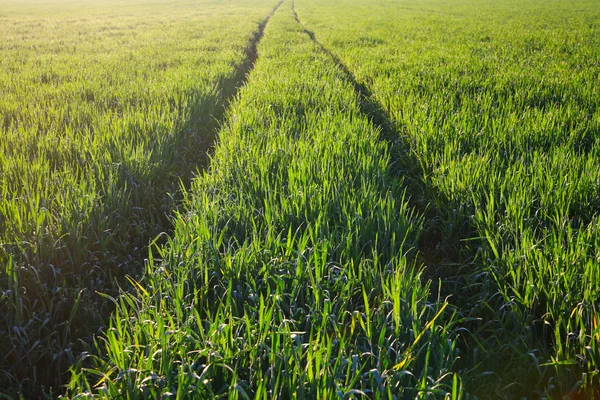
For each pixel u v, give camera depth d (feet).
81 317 10.97
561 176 14.79
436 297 11.97
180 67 41.04
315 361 7.74
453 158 17.70
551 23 84.89
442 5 161.68
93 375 9.28
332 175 15.55
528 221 12.92
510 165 16.75
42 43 68.39
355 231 12.32
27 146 19.25
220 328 8.16
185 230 12.39
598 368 8.40
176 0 273.13
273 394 7.07
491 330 9.71
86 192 14.93
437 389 7.18
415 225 13.78
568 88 28.40
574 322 9.44
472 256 12.96
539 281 10.20
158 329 8.66
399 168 20.06
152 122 22.74
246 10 165.99
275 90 30.01
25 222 13.20
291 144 18.66
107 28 99.04
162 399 7.28
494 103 25.77
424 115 22.89
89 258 12.85
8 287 10.78
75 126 23.07
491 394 9.02
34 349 9.91
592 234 11.74
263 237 12.53
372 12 133.28
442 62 42.24
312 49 54.44
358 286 10.55
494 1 175.73
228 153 18.88
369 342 8.37
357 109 25.64
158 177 18.44
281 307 9.71
